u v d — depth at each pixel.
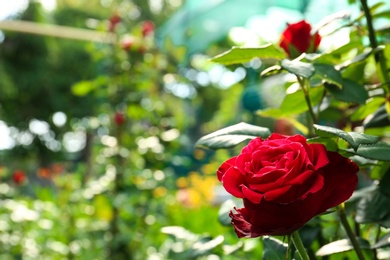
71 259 4.20
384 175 1.21
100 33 4.44
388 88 1.37
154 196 4.21
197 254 1.39
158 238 4.01
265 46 1.20
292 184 0.83
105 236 4.08
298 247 0.97
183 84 4.68
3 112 18.66
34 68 18.20
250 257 1.54
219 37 5.15
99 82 4.31
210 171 7.00
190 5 4.96
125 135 4.25
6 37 17.95
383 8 2.02
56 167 6.91
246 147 0.94
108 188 4.11
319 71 1.14
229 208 1.39
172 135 4.37
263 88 5.42
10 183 6.14
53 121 18.77
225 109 8.26
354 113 1.44
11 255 4.63
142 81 4.37
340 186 0.88
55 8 20.16
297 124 1.51
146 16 22.70
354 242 1.17
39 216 4.56
